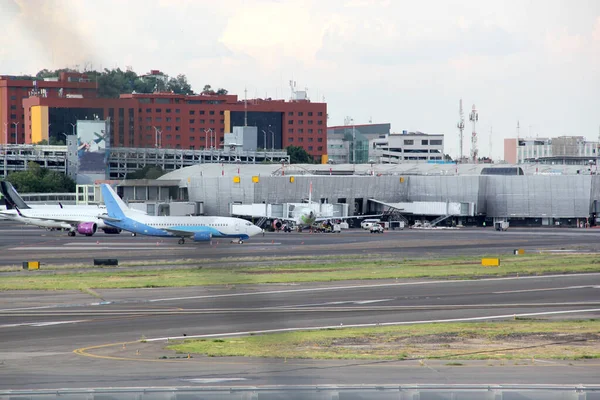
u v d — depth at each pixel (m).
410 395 145.25
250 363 178.62
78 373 168.38
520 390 146.25
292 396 143.75
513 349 197.62
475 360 183.25
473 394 146.00
